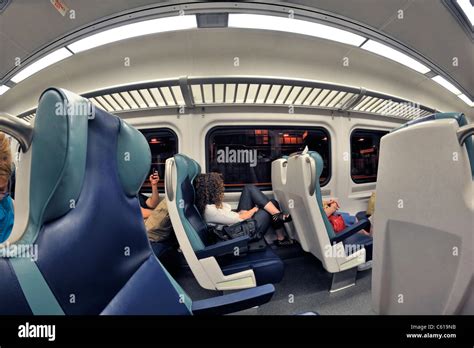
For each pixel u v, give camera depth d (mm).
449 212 515
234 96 1914
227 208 1824
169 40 1521
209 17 1312
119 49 1555
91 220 434
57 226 383
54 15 1293
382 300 760
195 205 1635
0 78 1719
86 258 426
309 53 1692
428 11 1352
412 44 1604
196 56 1649
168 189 1175
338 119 2445
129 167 533
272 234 2316
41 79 1753
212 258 1206
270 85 1776
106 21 1323
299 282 1654
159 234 1758
